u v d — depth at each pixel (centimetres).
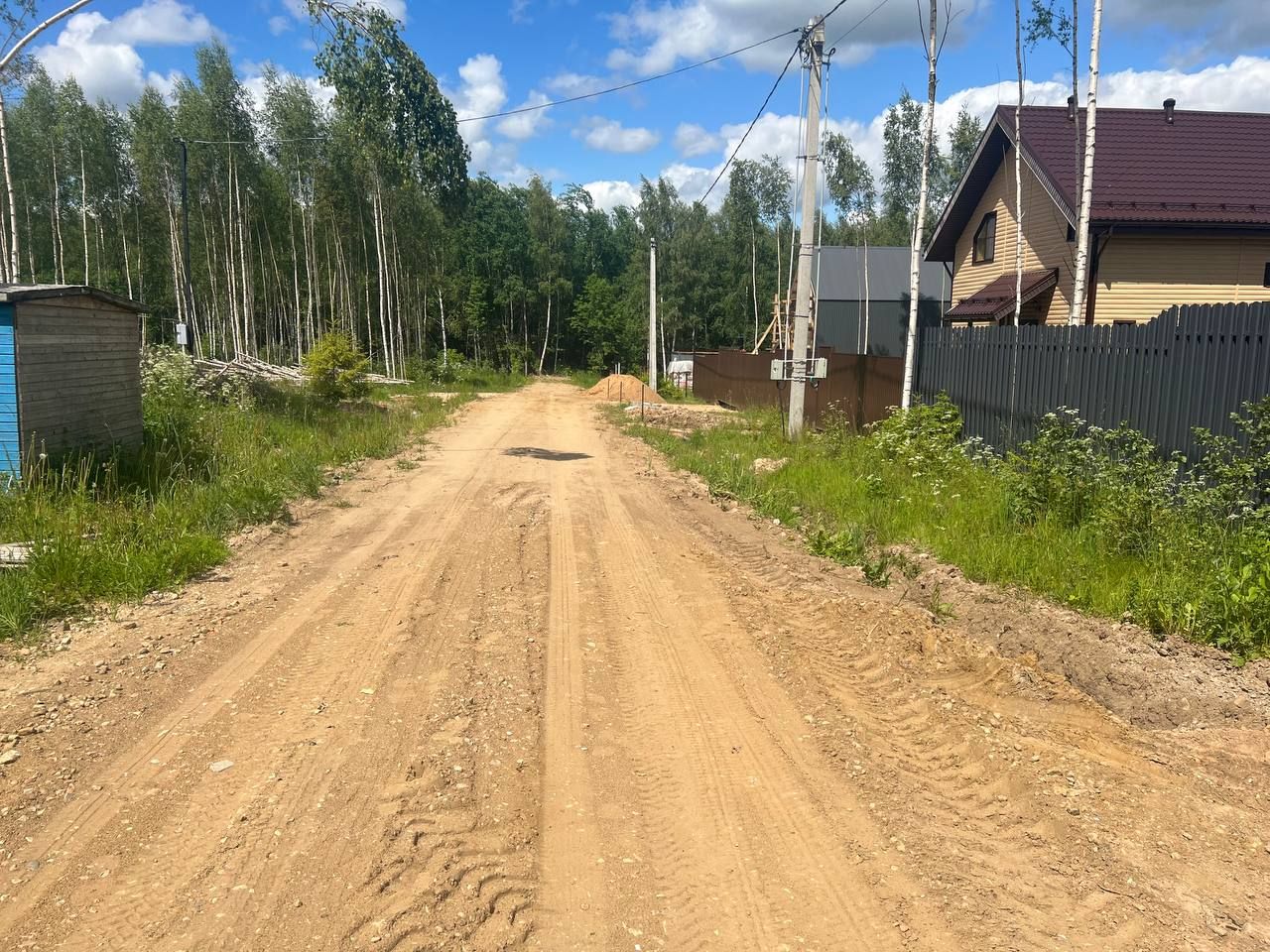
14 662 480
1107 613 581
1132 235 1537
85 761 366
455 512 944
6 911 267
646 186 5997
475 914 274
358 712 423
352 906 273
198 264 4325
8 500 754
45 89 3512
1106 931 275
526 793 354
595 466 1340
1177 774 386
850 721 431
